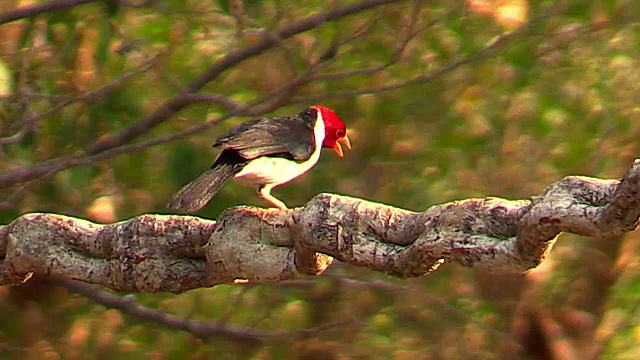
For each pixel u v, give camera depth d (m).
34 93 13.32
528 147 14.92
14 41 14.09
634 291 15.32
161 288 7.45
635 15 14.22
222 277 7.28
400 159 14.87
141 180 14.06
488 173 14.84
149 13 13.50
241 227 7.08
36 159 13.61
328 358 15.20
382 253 6.50
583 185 5.76
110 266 7.55
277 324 15.29
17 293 14.67
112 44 13.77
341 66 14.36
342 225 6.60
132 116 13.70
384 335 15.26
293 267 6.97
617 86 14.91
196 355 15.11
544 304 15.10
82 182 13.03
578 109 14.77
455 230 6.19
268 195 8.59
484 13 14.09
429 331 15.24
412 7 14.05
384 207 6.58
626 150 14.95
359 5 12.80
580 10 13.96
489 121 14.73
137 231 7.47
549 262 14.92
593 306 15.21
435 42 14.30
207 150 13.75
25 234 7.79
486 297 15.19
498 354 15.13
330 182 14.45
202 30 14.10
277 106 12.36
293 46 14.41
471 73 14.52
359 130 14.82
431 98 14.69
